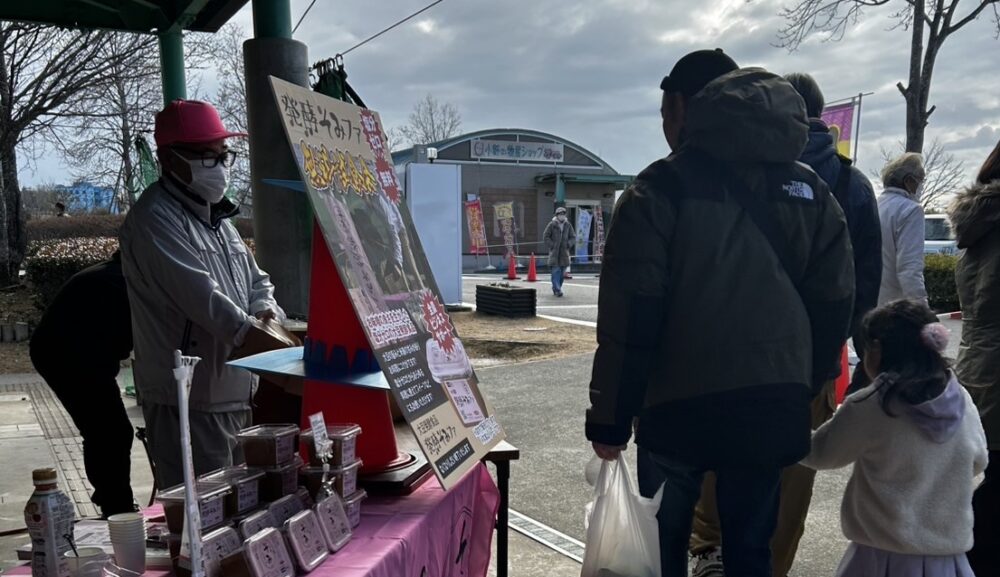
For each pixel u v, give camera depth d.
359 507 1.88
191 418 2.41
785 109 2.02
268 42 4.79
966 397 2.22
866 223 2.74
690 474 2.22
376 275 1.92
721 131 2.01
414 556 1.82
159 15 5.66
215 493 1.57
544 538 3.71
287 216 4.94
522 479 4.60
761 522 2.09
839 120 9.91
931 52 12.42
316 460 1.84
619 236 2.05
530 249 29.77
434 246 12.59
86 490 4.37
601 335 2.06
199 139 2.37
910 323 2.16
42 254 10.17
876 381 2.20
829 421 2.32
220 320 2.25
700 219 2.01
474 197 28.41
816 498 4.20
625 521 2.20
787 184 2.09
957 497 2.17
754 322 1.98
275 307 2.71
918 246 4.18
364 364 1.96
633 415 2.05
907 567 2.18
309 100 1.90
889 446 2.14
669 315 2.05
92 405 3.23
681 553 2.29
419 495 2.06
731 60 2.36
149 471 4.67
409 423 1.73
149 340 2.41
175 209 2.39
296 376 1.93
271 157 4.86
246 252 2.77
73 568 1.49
